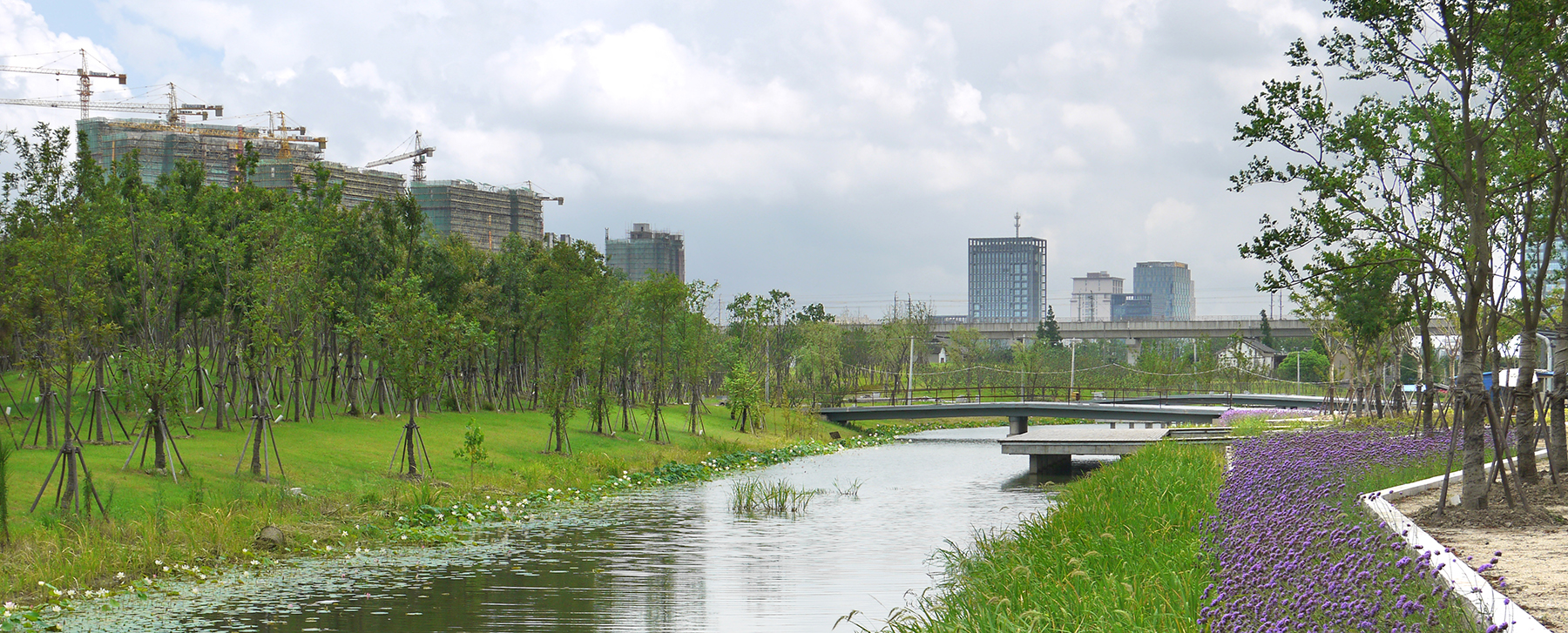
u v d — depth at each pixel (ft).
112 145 554.87
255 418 85.56
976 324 460.96
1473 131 57.88
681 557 72.38
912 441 216.13
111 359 103.30
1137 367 355.15
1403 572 29.91
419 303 102.01
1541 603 30.19
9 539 60.85
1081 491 77.20
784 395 237.86
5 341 111.34
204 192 126.52
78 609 53.52
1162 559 44.50
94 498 70.08
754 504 102.53
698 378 174.29
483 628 51.88
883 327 338.13
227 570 64.23
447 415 140.67
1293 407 247.50
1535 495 54.03
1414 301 90.48
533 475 108.27
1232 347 386.73
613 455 133.59
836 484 123.44
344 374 136.15
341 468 94.89
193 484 78.02
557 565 69.15
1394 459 69.26
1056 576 45.37
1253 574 33.27
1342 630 26.17
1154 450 105.19
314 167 139.13
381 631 51.01
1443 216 68.85
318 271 125.18
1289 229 58.65
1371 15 55.31
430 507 85.15
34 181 114.73
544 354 150.61
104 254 101.24
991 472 142.51
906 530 85.56
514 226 617.62
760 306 242.99
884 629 45.16
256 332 96.84
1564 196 64.54
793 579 64.49
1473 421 50.55
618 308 156.15
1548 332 112.57
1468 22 54.19
